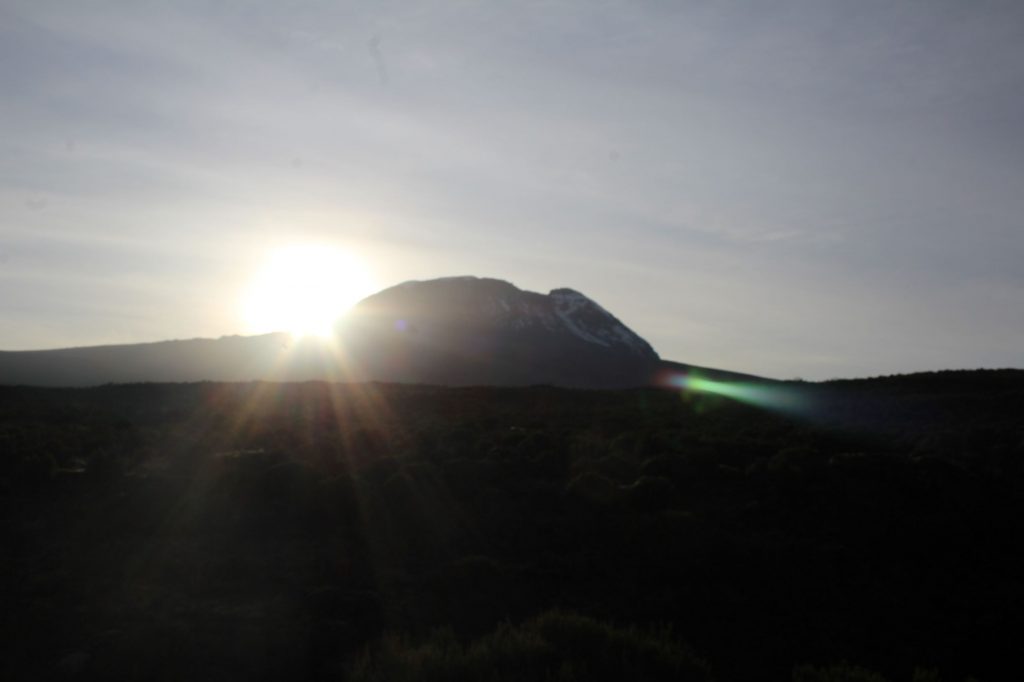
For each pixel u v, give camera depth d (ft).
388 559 64.59
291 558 64.03
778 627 56.75
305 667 47.75
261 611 54.13
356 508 74.18
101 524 69.15
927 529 72.54
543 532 70.69
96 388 171.63
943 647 55.31
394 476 80.07
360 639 51.13
